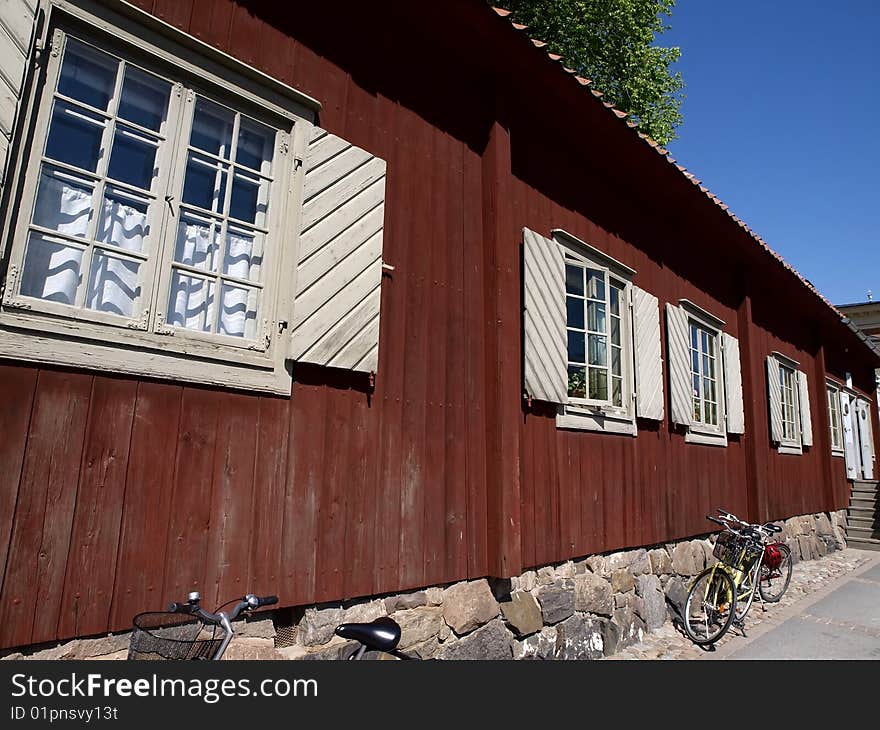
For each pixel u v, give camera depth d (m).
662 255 6.30
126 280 2.35
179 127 2.53
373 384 3.21
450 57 4.03
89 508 2.14
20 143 2.08
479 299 3.98
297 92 2.95
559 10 10.91
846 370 12.77
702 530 6.20
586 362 4.86
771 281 8.54
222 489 2.51
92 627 2.10
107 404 2.23
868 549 10.34
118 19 2.37
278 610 2.72
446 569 3.44
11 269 2.03
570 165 5.09
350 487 3.02
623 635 4.70
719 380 7.20
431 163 3.79
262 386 2.67
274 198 2.84
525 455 4.11
